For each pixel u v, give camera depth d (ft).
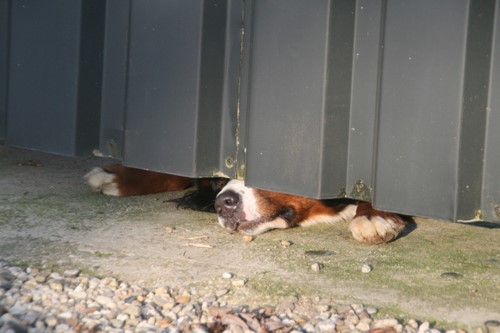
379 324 13.01
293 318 13.25
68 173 24.34
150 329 12.64
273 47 16.40
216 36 17.33
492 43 14.55
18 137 21.81
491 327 13.03
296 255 16.60
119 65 19.90
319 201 18.92
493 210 14.75
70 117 20.25
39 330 12.42
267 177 16.83
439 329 13.00
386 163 15.44
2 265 15.37
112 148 20.30
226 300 14.07
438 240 17.85
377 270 15.64
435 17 14.55
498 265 16.05
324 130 15.71
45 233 17.71
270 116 16.61
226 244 17.35
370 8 15.65
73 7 20.01
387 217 17.90
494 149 14.65
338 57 15.71
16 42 21.61
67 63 20.24
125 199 21.42
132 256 16.26
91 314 13.10
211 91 17.46
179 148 17.79
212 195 20.39
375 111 15.66
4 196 21.03
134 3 18.56
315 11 15.66
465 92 14.33
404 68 15.02
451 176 14.57
